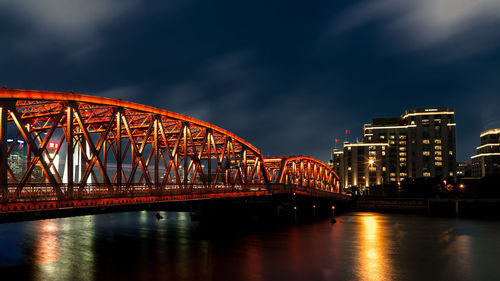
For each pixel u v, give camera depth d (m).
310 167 131.00
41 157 31.12
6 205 27.67
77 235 69.50
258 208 92.62
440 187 174.62
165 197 45.41
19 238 65.44
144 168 43.06
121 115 41.81
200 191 54.19
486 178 161.75
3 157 28.50
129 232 73.81
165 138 48.28
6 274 39.47
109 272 40.44
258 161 82.75
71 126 34.47
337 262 46.22
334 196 130.75
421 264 45.56
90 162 35.47
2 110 29.09
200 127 58.88
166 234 71.19
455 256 50.69
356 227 85.31
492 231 78.56
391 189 198.50
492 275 40.56
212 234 71.06
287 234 71.88
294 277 39.12
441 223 96.69
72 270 41.22
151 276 38.88
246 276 39.22
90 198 34.78
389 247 57.38
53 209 31.16
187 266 43.38
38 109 40.22
